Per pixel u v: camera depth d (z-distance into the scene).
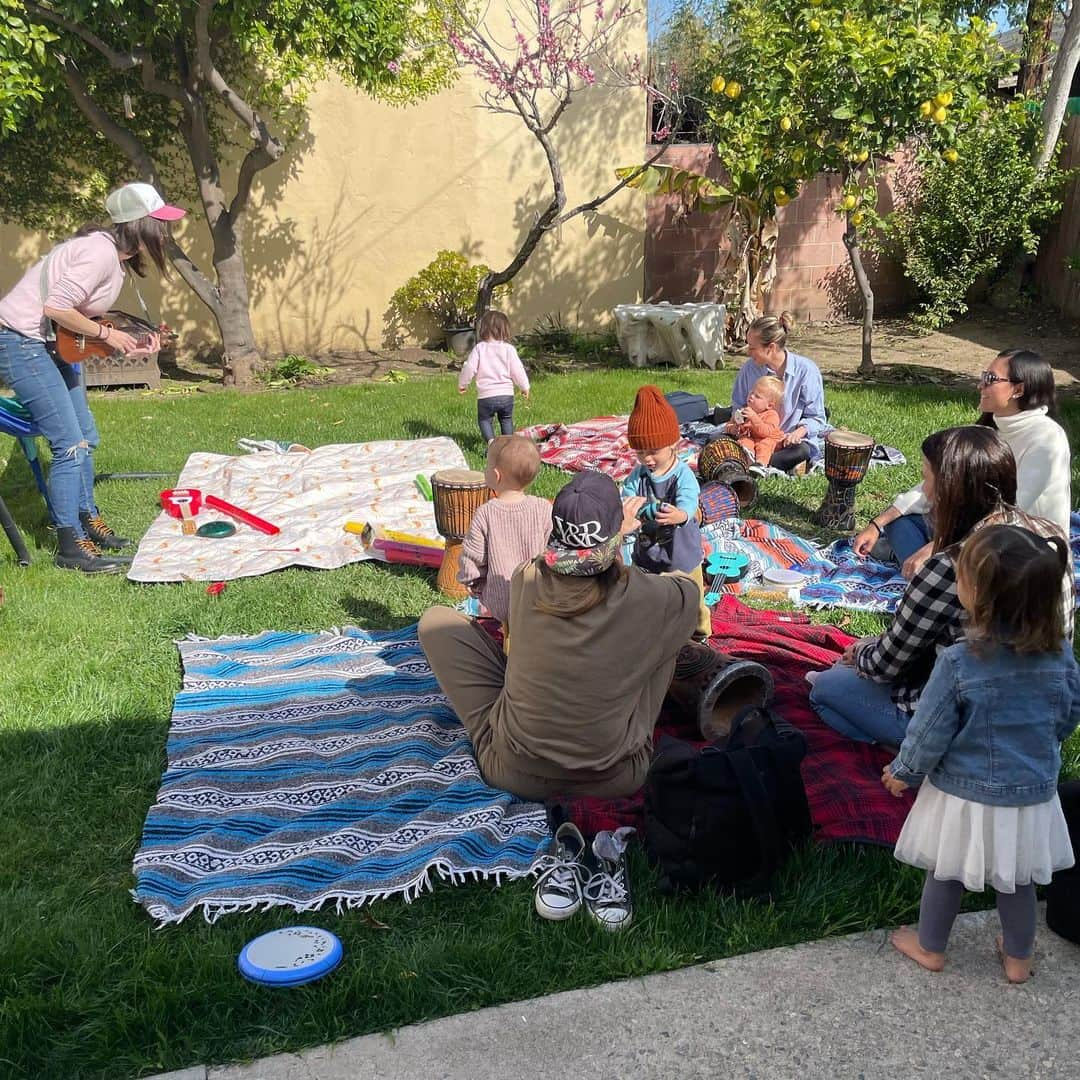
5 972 2.75
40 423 5.64
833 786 3.53
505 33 12.36
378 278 13.23
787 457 7.44
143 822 3.50
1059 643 2.46
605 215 13.48
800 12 9.33
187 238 12.52
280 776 3.67
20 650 4.77
